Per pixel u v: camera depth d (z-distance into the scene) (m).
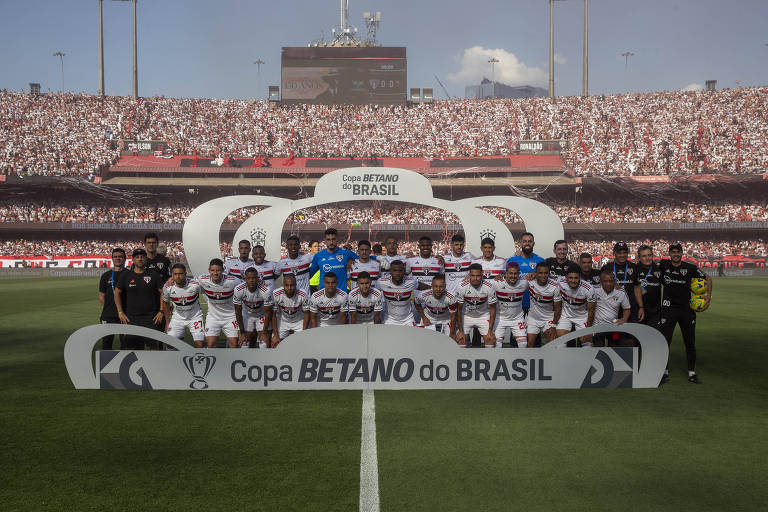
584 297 8.66
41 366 9.07
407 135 50.88
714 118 47.41
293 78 53.22
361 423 6.09
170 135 48.81
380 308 8.60
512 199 12.62
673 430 5.88
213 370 7.52
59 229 42.16
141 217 44.12
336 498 4.29
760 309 17.31
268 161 46.72
